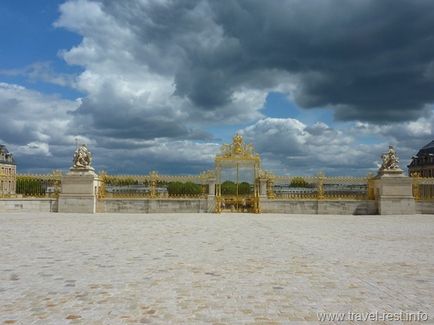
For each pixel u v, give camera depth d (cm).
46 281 1090
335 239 1934
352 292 1009
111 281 1095
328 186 3891
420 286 1067
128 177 3816
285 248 1639
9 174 3766
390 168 3822
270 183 3847
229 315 842
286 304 915
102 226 2444
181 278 1133
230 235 2052
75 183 3694
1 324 781
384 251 1587
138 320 810
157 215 3441
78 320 808
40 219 2920
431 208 3753
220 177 3834
